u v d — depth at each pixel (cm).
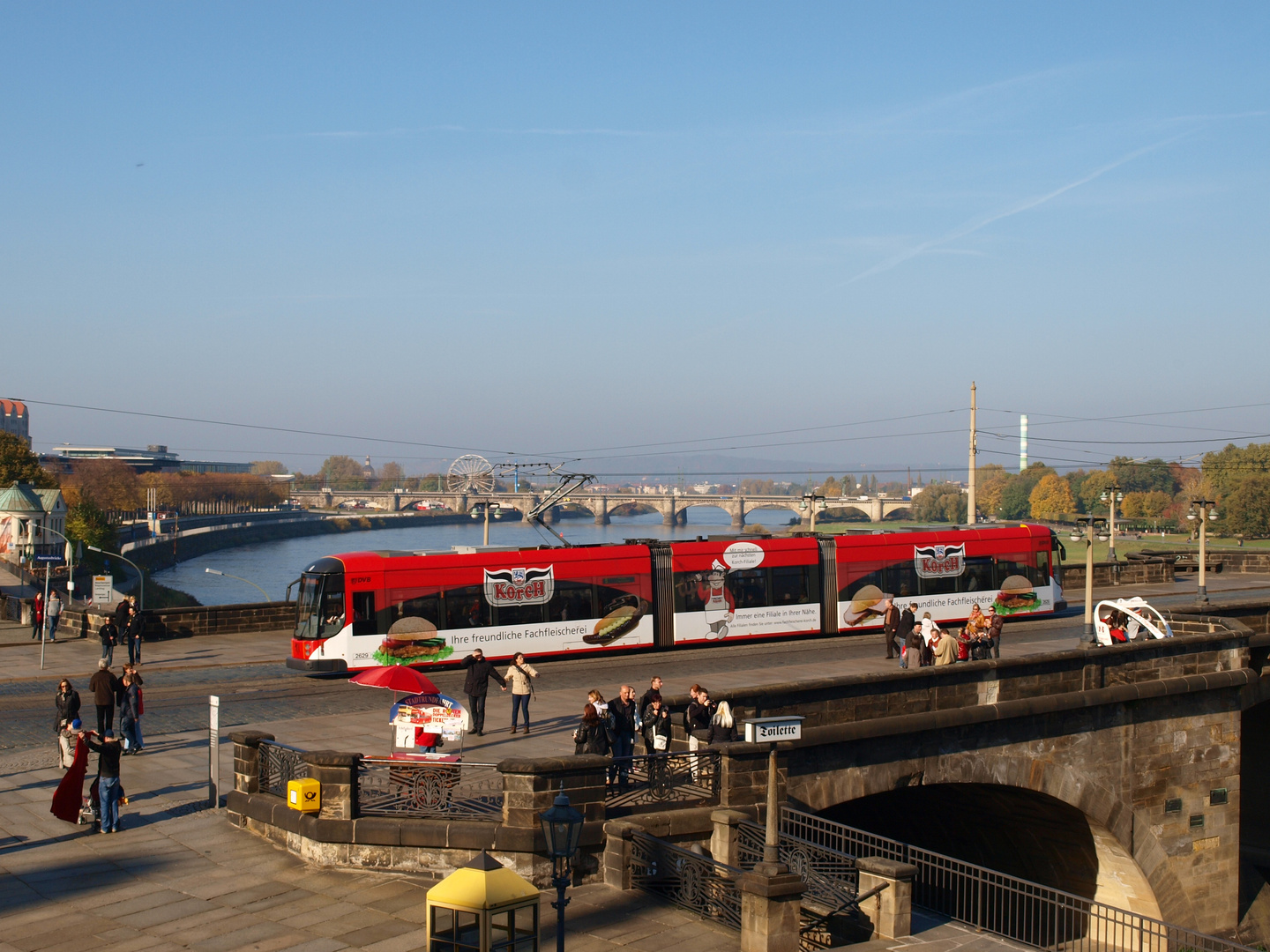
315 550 17400
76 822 1975
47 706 2970
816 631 4194
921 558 4369
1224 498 15538
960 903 3111
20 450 12256
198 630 4309
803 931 1834
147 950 1464
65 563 8869
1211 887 3266
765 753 2089
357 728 2642
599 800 1862
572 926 1656
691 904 1730
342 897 1673
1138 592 5822
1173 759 3178
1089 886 3206
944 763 2622
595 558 3838
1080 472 19612
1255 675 3378
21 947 1467
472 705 2562
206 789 2195
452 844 1788
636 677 3378
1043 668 2858
